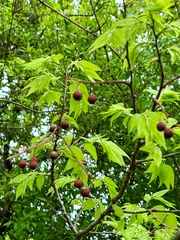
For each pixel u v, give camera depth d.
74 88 3.36
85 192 3.30
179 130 3.31
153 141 3.34
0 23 9.62
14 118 9.72
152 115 2.98
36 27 10.02
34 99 8.89
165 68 6.59
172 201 8.91
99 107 8.32
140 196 9.47
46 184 8.46
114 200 3.49
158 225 3.84
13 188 8.88
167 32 3.00
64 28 9.01
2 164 10.75
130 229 3.73
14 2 8.85
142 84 8.53
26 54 9.03
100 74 8.30
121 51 5.56
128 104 8.48
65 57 8.61
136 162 3.38
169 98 3.34
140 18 2.89
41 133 9.77
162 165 3.48
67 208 9.34
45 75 3.32
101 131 8.82
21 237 8.83
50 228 9.35
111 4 7.62
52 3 9.23
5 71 8.91
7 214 10.84
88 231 3.62
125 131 9.13
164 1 2.83
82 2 9.01
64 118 3.46
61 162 8.85
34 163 3.07
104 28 8.40
